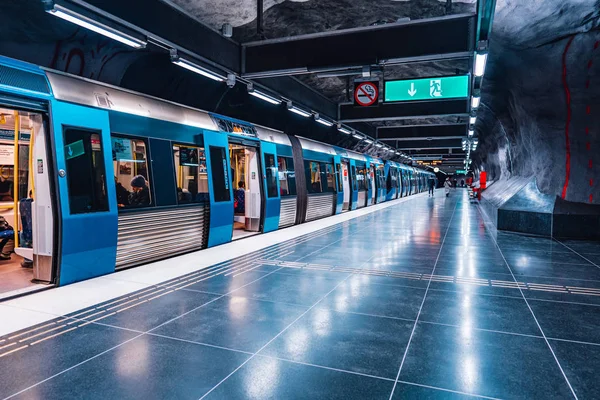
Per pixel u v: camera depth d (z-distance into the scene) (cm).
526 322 400
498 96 1255
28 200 583
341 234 1024
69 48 659
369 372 296
